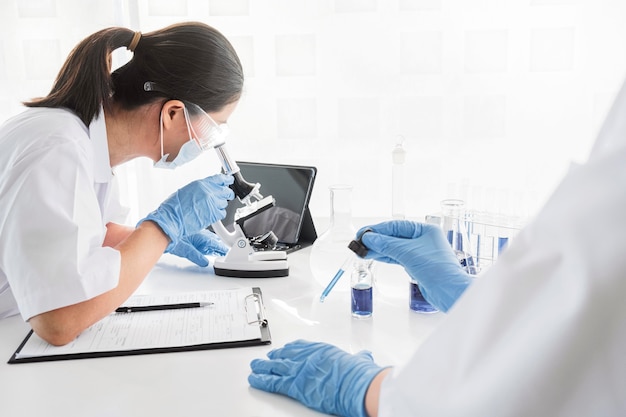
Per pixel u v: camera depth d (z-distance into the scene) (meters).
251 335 1.32
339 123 2.54
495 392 0.60
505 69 2.46
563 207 0.62
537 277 0.61
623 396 0.59
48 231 1.28
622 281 0.57
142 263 1.44
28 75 2.56
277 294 1.61
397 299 1.57
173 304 1.50
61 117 1.45
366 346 1.28
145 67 1.48
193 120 1.55
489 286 0.64
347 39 2.47
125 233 1.88
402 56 2.46
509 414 0.60
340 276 1.54
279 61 2.50
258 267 1.74
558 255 0.61
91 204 1.37
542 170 2.50
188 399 1.07
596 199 0.60
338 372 1.02
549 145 2.50
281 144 2.57
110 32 1.50
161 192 2.62
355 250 1.35
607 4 2.39
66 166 1.35
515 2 2.41
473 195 1.92
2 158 1.39
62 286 1.27
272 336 1.34
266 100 2.54
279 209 2.05
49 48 2.54
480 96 2.48
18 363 1.23
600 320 0.57
